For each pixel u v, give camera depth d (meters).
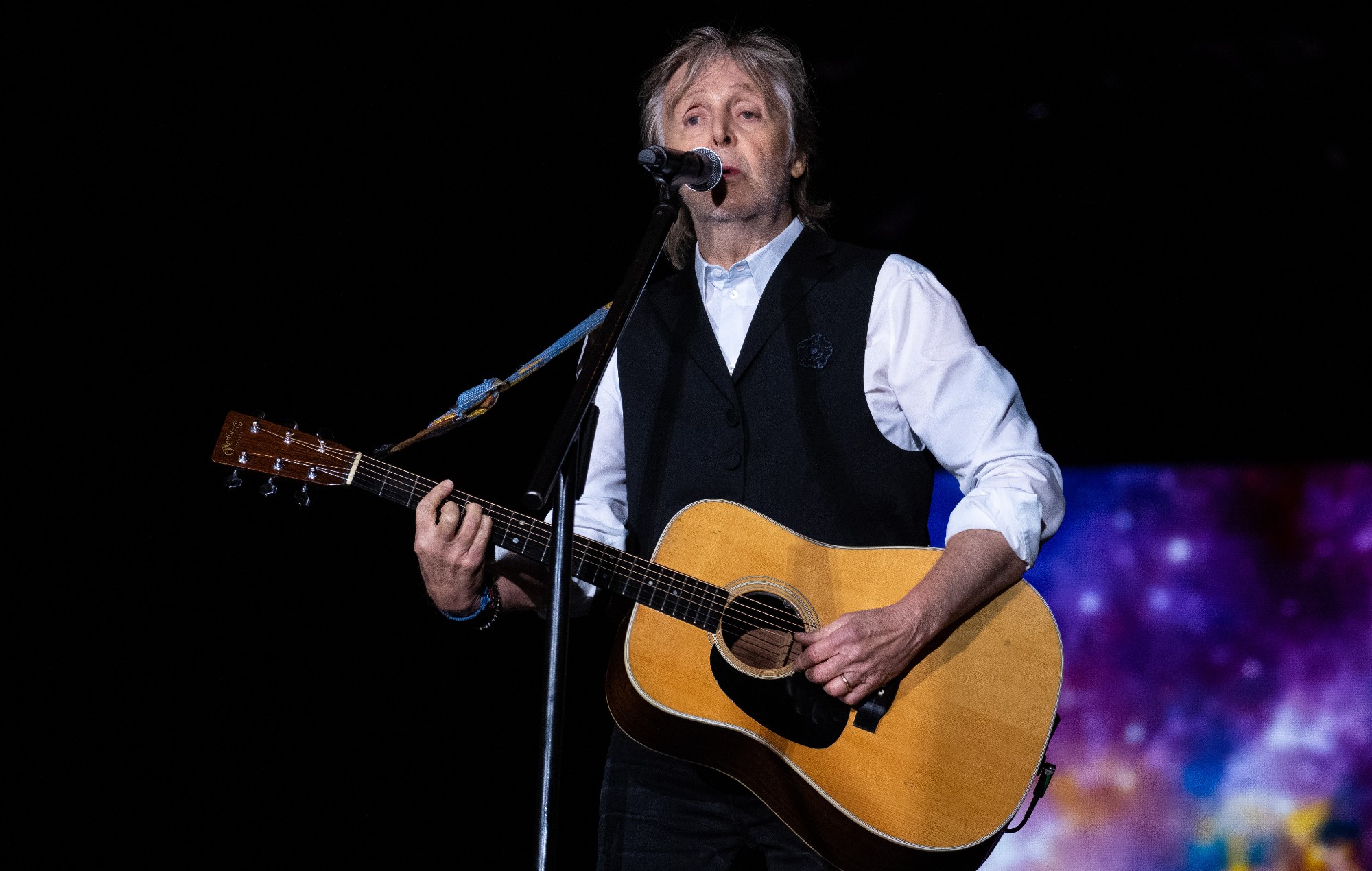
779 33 7.00
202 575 6.33
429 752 6.57
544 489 2.80
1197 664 7.99
